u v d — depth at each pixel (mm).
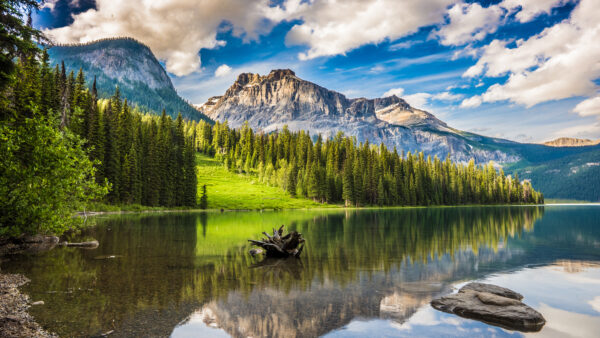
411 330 8516
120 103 92250
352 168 142750
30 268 15648
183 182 101438
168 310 9875
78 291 11797
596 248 23391
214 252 21234
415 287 12789
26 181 19359
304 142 182000
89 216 54719
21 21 13938
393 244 25688
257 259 18906
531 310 9672
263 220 55031
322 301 10930
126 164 78312
